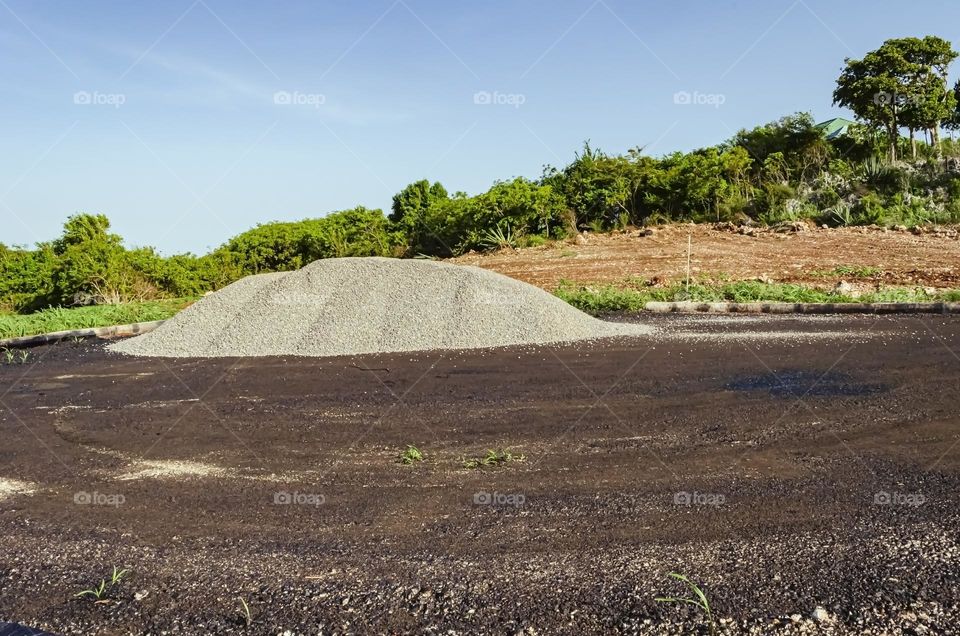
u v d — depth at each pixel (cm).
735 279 1508
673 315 1201
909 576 306
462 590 306
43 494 438
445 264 1136
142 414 634
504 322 998
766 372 715
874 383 654
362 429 559
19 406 690
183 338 1020
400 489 425
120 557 347
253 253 2698
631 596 296
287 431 560
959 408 563
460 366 812
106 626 289
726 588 301
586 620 281
